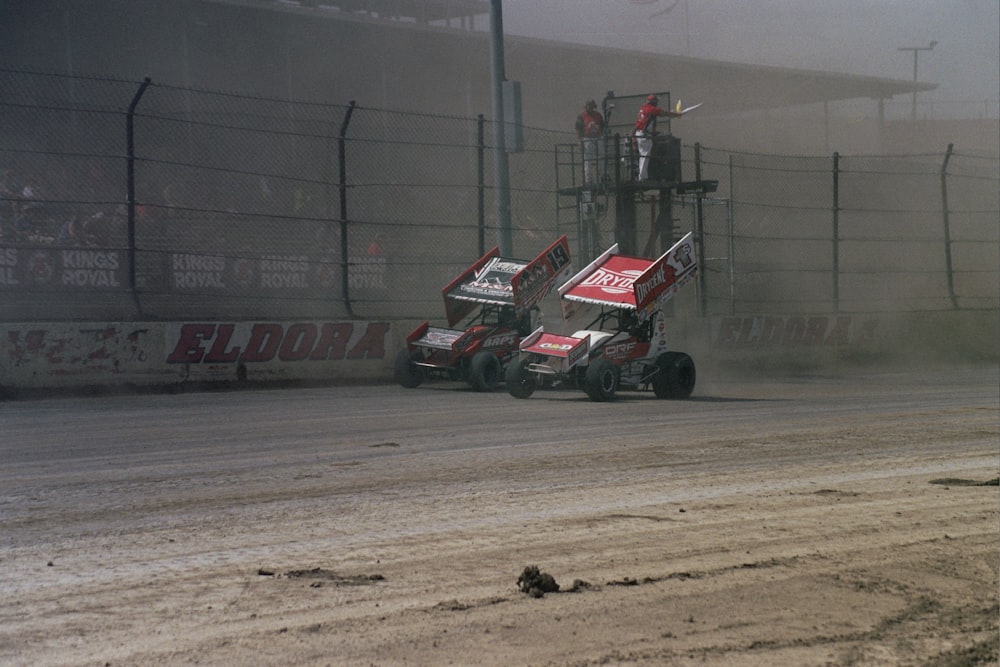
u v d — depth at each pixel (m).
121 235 47.38
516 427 27.72
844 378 48.12
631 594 11.65
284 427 27.70
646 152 51.16
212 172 55.97
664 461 21.69
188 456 22.33
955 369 54.41
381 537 14.53
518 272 40.19
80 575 12.45
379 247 54.19
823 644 9.99
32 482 18.98
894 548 13.95
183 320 40.59
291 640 10.01
